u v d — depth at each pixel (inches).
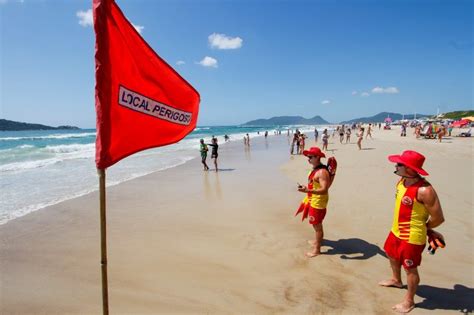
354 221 273.6
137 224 277.7
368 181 434.0
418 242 139.9
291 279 177.8
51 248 225.0
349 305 151.8
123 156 98.7
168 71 106.7
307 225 270.5
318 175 199.3
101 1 91.9
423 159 136.0
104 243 100.5
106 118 93.9
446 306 149.4
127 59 97.3
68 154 900.6
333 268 189.9
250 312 147.7
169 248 223.8
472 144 1026.1
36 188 429.4
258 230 259.6
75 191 411.5
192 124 114.3
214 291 166.4
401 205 142.9
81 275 185.2
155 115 104.3
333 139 1642.5
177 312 148.5
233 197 375.6
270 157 826.2
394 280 166.1
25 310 151.1
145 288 170.1
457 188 375.9
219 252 216.1
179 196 384.2
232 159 796.0
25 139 1870.1
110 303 156.0
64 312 149.3
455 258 200.1
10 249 223.5
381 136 1766.7
